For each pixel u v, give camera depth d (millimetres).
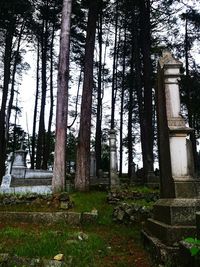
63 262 5023
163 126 7125
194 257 4016
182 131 6512
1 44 27234
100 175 21188
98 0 16125
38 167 27531
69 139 38844
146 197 11898
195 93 26234
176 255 5066
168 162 6613
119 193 12219
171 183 6320
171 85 6883
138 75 23047
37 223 9469
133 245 6992
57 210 10438
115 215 10094
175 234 5430
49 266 4910
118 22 31375
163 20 23562
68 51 13852
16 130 39188
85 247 6004
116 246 6887
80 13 24922
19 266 4855
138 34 25703
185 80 26109
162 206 6387
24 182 16609
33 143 31531
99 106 28016
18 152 19047
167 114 6734
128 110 31938
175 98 6809
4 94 22516
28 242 6121
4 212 9797
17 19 25000
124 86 31891
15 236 6746
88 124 14461
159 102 7605
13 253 5395
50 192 12539
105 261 5602
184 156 6438
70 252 5562
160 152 7570
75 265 5039
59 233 7086
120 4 23797
